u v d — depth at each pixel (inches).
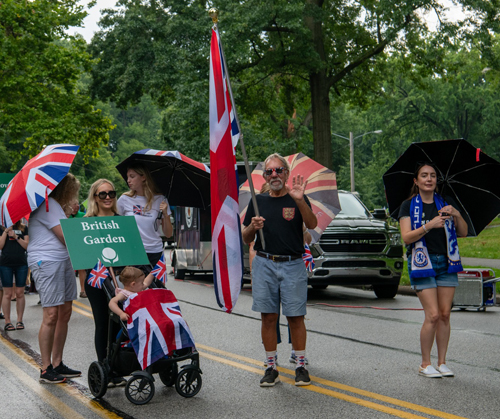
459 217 312.0
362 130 3597.4
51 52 1465.3
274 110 1739.7
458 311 547.2
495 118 2906.0
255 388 295.3
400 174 325.1
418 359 351.3
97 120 1604.3
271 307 299.4
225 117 308.8
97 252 289.0
